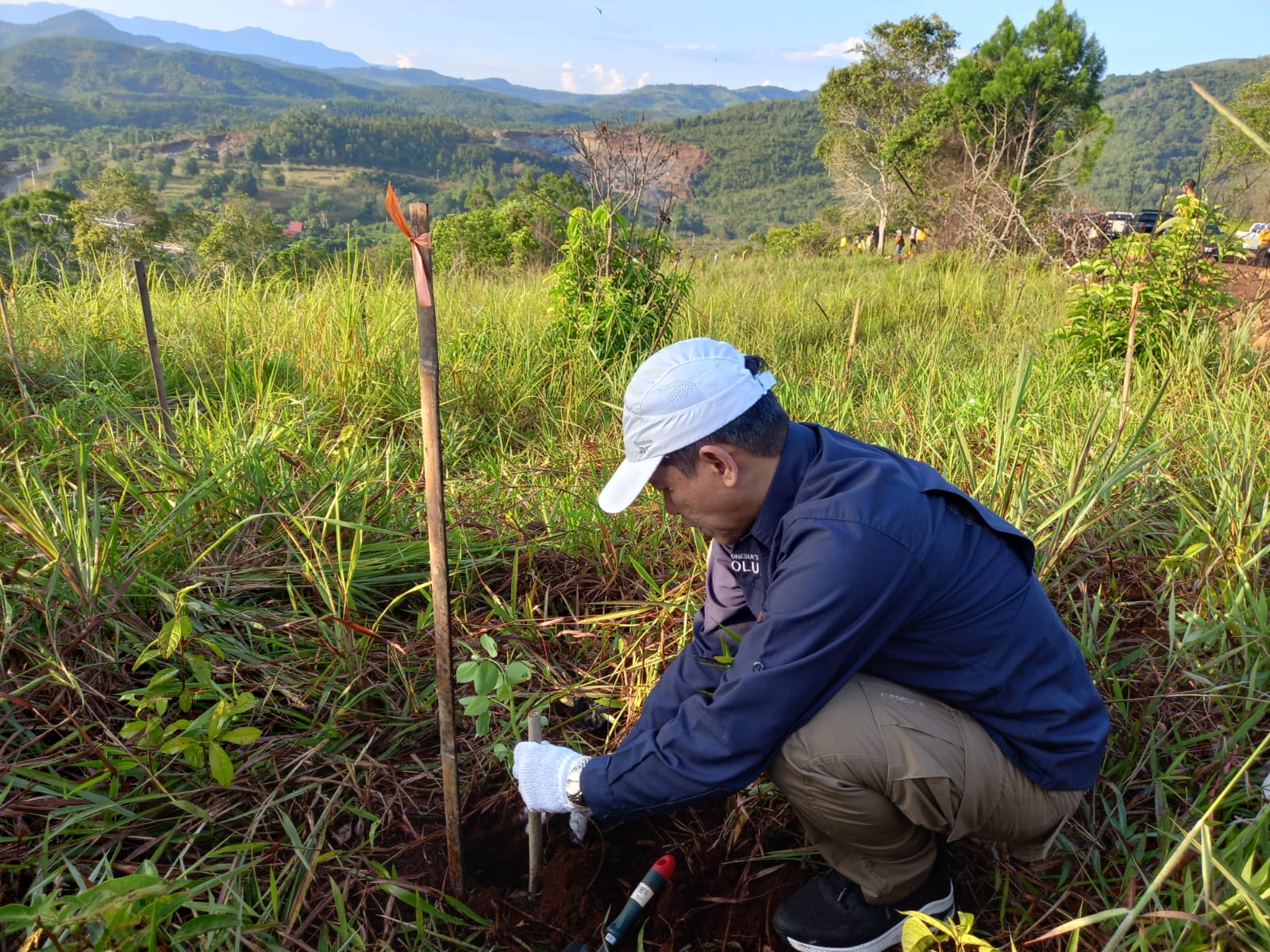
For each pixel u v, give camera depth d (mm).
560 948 1817
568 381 4711
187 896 1455
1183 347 4766
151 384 4344
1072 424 3670
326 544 2697
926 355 5770
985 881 1910
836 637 1479
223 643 2236
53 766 1886
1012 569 1612
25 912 1311
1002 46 23750
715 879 1960
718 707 1545
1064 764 1618
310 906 1782
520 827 2062
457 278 8133
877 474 1551
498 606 2520
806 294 8641
